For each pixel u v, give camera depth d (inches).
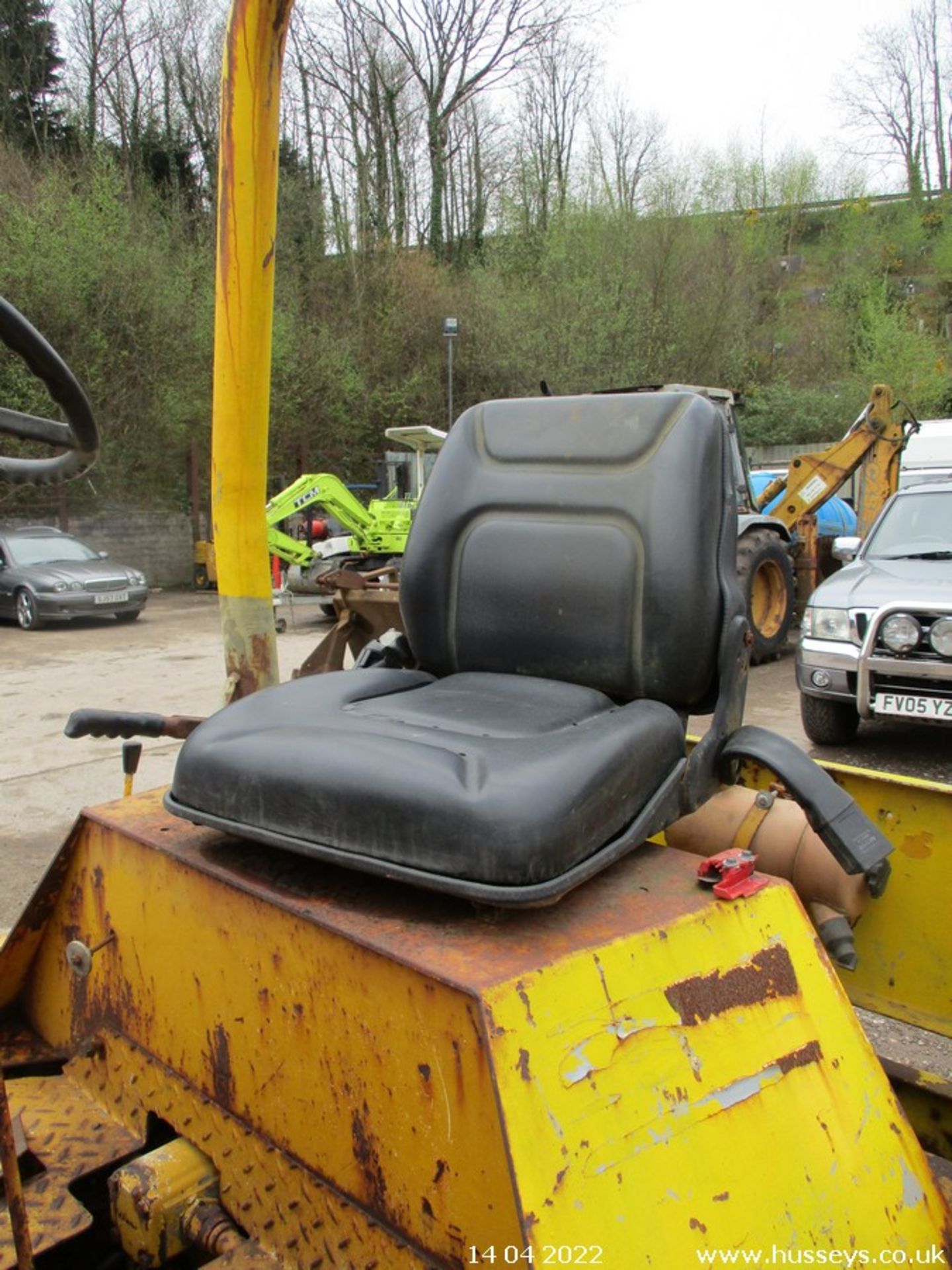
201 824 61.5
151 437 702.5
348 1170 53.6
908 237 1424.7
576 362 895.1
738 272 1013.2
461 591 78.9
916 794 93.2
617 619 71.1
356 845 54.7
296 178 987.9
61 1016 78.3
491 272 980.6
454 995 47.1
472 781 53.2
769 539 367.2
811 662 235.9
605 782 56.4
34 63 995.9
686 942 54.6
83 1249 69.2
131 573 530.6
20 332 45.2
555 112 1171.3
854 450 364.2
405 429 494.9
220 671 371.9
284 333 780.0
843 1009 61.4
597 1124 46.4
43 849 188.7
